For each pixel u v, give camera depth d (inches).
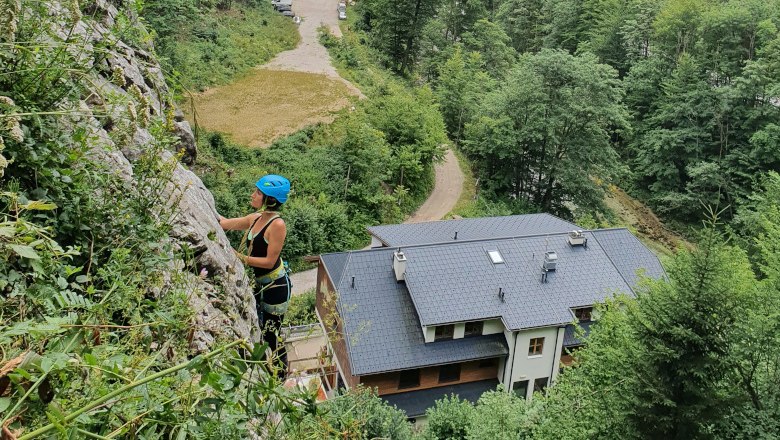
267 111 1809.8
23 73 172.9
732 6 2311.8
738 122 2092.8
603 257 1117.1
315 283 1359.5
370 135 1653.5
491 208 1844.2
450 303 991.0
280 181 219.6
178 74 241.3
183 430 107.3
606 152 1918.1
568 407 620.4
